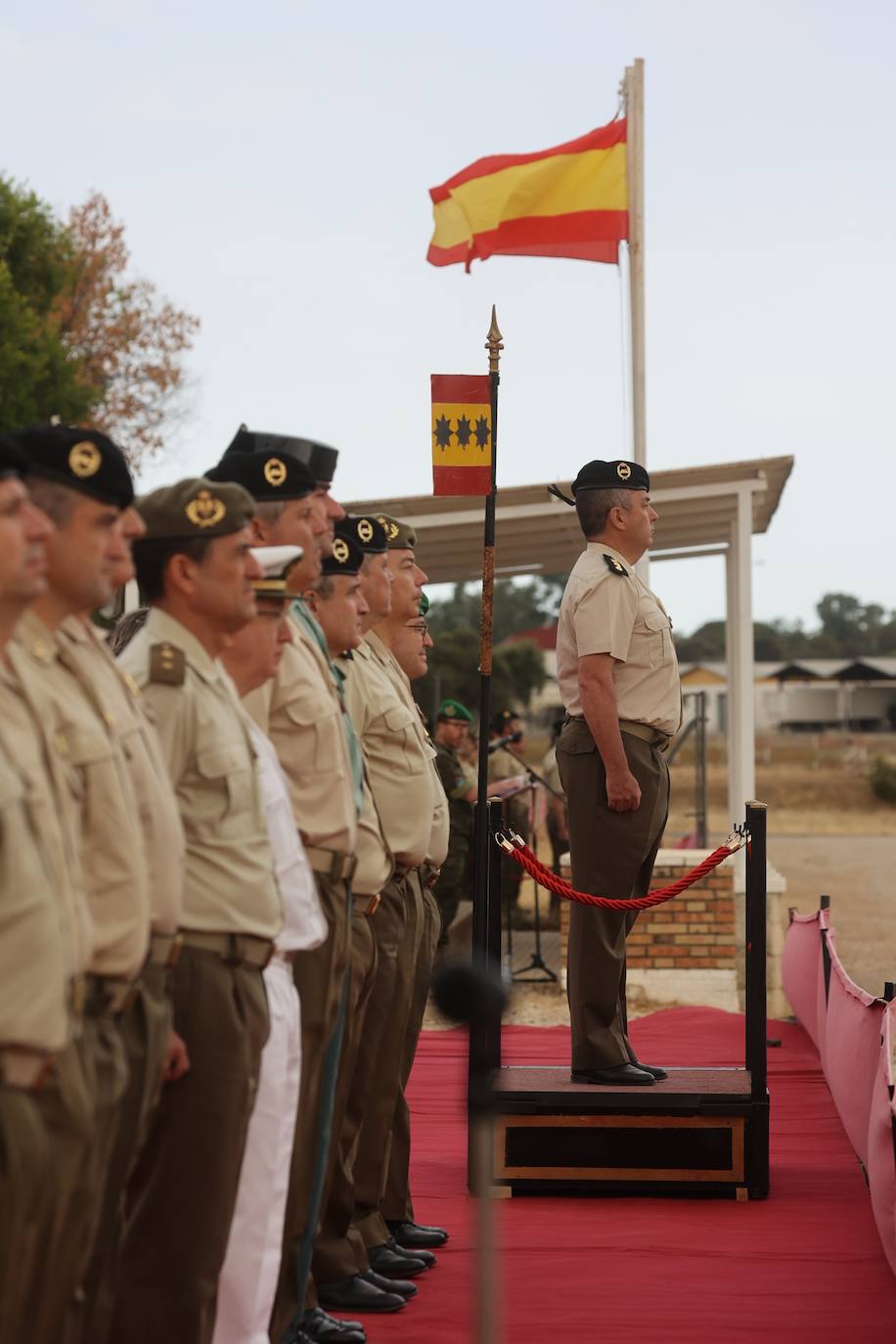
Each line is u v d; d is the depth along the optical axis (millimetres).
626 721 6973
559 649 7199
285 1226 4773
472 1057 2766
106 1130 3303
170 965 3684
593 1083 7082
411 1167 7531
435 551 15008
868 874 25469
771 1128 8297
